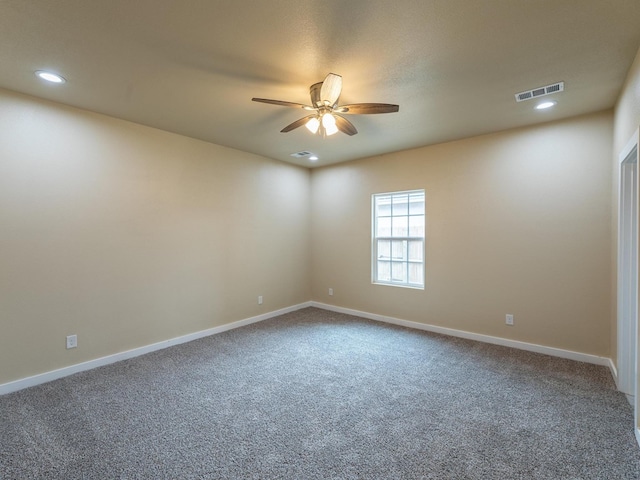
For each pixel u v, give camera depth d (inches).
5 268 104.3
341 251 208.2
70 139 117.3
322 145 168.4
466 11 67.6
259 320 189.9
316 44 79.7
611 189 121.2
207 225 163.3
